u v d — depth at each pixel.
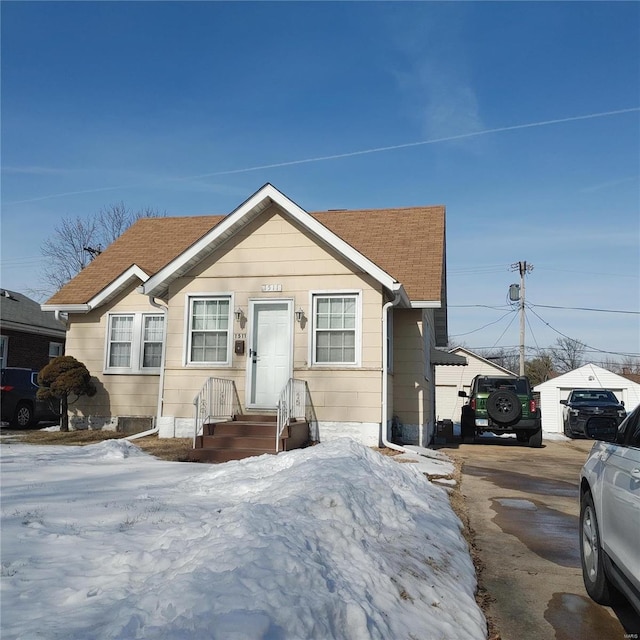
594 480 4.85
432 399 19.62
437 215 17.66
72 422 15.96
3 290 24.44
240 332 12.78
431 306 13.95
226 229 12.68
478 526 7.20
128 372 15.80
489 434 22.94
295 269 12.70
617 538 4.05
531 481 10.53
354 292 12.45
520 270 32.91
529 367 57.19
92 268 17.77
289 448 10.60
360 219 18.16
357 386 12.22
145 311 15.91
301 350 12.48
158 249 18.23
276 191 12.45
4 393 17.16
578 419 22.53
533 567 5.69
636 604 3.53
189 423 12.75
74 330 16.30
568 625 4.38
